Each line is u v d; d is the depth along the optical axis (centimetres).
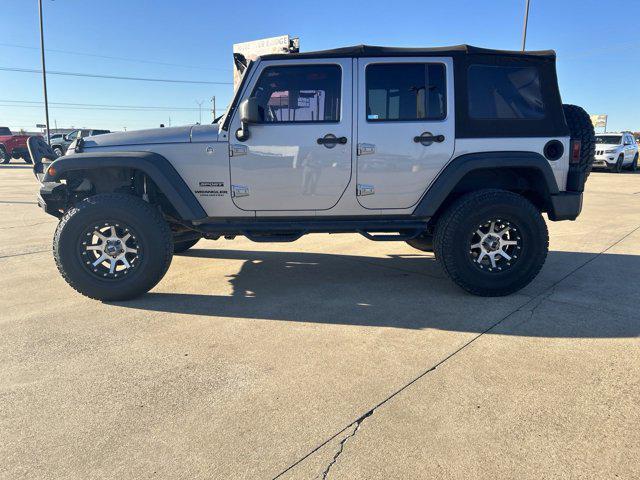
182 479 182
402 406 230
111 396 241
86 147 384
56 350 295
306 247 602
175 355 288
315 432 210
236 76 452
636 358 280
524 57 384
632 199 1092
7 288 421
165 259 380
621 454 195
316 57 376
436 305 375
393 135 379
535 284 431
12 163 2688
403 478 182
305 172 382
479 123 382
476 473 184
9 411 228
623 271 474
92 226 369
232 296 400
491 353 287
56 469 188
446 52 379
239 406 231
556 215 397
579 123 397
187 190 382
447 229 382
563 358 280
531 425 214
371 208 393
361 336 315
